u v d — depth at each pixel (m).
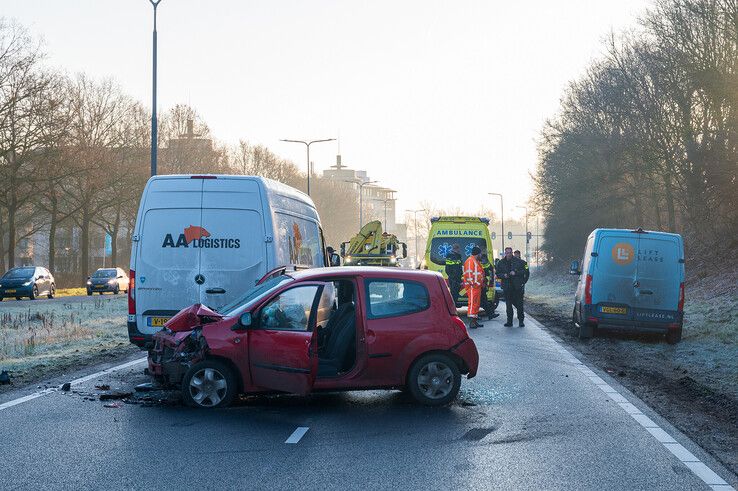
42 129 47.62
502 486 6.61
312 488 6.52
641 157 37.12
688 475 6.97
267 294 10.00
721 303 24.81
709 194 33.00
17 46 46.09
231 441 8.21
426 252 26.27
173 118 68.12
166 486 6.56
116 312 29.22
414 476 6.91
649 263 18.19
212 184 12.62
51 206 61.75
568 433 8.65
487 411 9.90
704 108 32.66
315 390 9.96
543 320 25.28
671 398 10.96
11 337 19.72
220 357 9.97
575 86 47.38
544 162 52.03
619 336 19.80
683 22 31.17
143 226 12.55
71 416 9.49
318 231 16.64
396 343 10.14
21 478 6.80
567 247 57.78
